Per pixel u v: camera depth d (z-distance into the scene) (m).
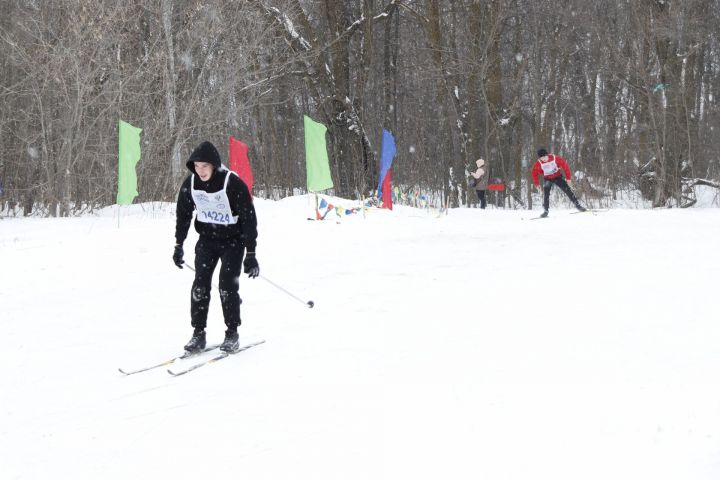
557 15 33.31
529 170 38.59
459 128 31.61
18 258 11.55
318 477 3.26
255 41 24.27
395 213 18.73
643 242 11.70
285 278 9.38
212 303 7.93
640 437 3.39
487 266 9.70
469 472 3.18
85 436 4.07
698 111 35.97
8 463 3.74
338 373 4.95
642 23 28.62
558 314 6.45
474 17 30.72
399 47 37.88
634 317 6.15
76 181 21.36
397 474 3.22
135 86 22.00
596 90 41.94
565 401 4.00
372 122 36.09
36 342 6.47
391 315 6.82
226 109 25.00
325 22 30.52
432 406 4.09
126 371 5.39
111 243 12.91
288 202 19.97
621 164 34.09
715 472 2.93
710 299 6.77
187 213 5.95
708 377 4.26
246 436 3.86
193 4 23.09
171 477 3.40
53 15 21.66
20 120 22.47
